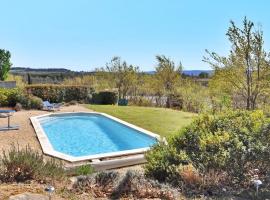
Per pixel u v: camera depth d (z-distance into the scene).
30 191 5.31
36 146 11.80
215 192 5.95
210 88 20.61
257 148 6.60
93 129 18.84
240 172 6.50
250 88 17.86
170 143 7.87
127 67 33.31
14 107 22.94
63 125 19.95
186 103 29.42
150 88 33.09
